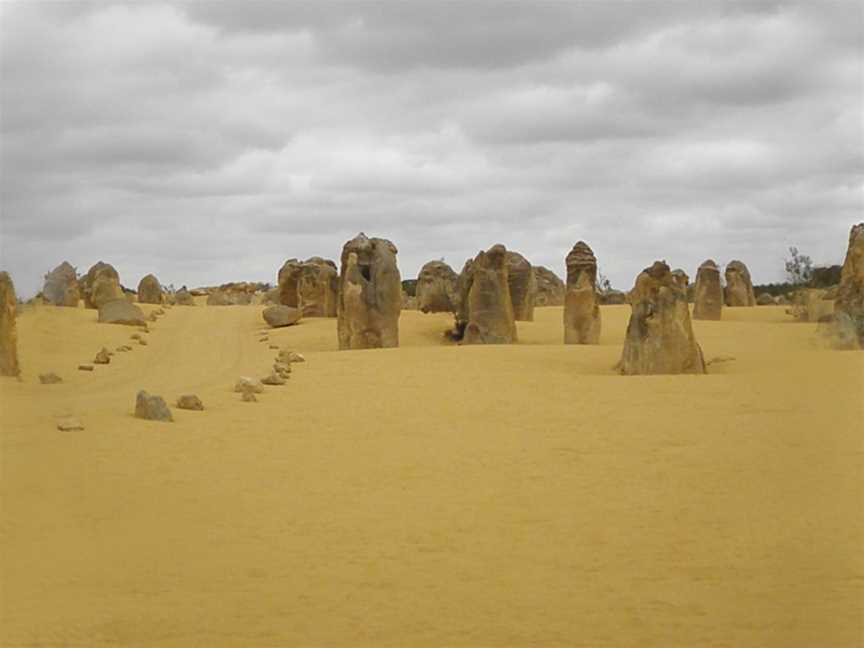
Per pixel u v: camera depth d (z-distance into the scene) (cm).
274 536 1758
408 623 1338
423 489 2086
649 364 3759
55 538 1730
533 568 1573
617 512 1888
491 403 3116
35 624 1327
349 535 1762
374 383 3575
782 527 1739
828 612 1332
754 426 2631
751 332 5694
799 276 9725
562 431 2662
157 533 1769
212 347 5431
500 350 4491
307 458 2358
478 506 1950
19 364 4234
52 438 2462
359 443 2530
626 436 2573
